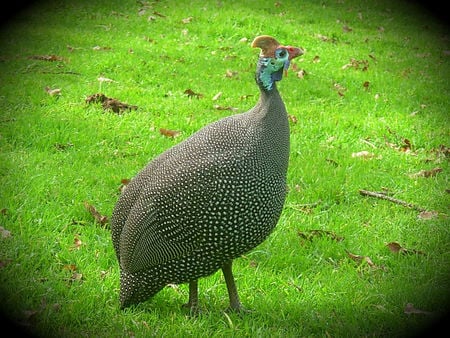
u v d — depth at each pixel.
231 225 2.68
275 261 3.05
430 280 3.01
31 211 3.17
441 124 4.25
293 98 4.46
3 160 3.47
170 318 2.79
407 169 3.70
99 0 6.39
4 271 2.89
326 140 3.92
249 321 2.79
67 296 2.84
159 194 2.70
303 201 3.39
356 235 3.21
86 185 3.37
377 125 4.10
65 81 4.34
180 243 2.70
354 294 2.92
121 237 2.77
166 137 3.77
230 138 2.69
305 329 2.78
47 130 3.71
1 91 4.06
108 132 3.74
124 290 2.77
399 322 2.83
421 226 3.28
